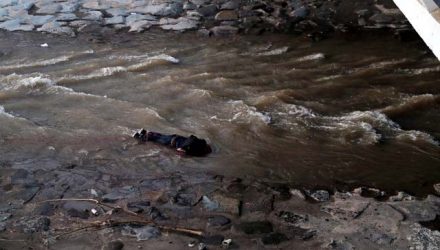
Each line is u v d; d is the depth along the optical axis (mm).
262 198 6695
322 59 11320
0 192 6855
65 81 10250
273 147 7977
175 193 6805
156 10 14203
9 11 14219
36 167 7441
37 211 6438
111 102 9398
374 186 7023
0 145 8016
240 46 12086
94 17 13789
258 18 13656
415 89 9914
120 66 10906
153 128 8516
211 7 14367
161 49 11898
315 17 13672
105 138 8203
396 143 8094
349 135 8289
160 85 10062
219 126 8555
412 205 6504
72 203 6605
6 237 5949
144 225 6145
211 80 10258
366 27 13000
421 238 5844
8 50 11812
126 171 7340
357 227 6070
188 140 7742
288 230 6035
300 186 7016
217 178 7164
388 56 11453
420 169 7422
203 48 11977
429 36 6566
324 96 9641
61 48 11953
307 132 8383
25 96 9656
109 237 5938
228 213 6371
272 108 9156
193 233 5988
